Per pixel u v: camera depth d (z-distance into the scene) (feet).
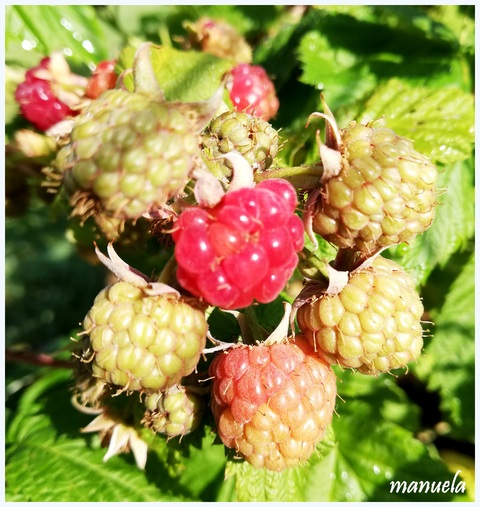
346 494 0.31
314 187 0.23
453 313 0.34
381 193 0.21
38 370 0.42
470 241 0.34
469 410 0.34
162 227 0.23
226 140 0.24
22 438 0.35
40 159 0.29
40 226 0.82
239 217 0.19
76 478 0.32
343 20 0.33
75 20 0.34
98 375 0.21
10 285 0.81
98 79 0.29
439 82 0.32
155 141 0.19
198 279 0.20
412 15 0.32
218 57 0.30
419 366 0.35
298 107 0.33
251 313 0.24
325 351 0.23
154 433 0.27
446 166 0.32
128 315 0.21
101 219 0.26
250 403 0.22
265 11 0.39
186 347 0.21
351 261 0.24
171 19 0.40
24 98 0.29
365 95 0.32
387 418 0.34
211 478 0.32
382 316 0.23
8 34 0.32
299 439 0.23
